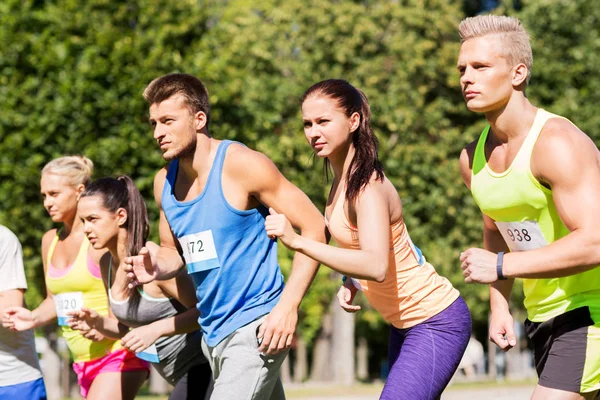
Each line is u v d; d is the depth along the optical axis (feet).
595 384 28.37
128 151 108.68
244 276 31.96
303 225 32.12
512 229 29.58
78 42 110.63
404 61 160.56
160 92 31.30
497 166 29.27
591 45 162.40
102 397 39.17
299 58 164.55
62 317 40.22
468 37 28.37
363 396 135.33
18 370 40.37
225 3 162.71
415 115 157.38
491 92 27.99
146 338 34.55
